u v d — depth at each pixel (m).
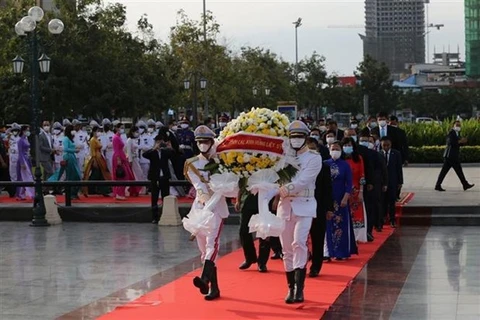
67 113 44.25
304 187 10.55
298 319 9.72
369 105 93.75
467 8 138.88
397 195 19.94
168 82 49.38
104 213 20.86
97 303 10.97
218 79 54.31
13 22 43.16
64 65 41.78
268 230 10.41
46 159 24.33
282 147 10.38
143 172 24.81
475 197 22.33
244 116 10.45
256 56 71.56
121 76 44.22
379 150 18.95
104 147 24.66
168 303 10.77
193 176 10.92
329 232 14.08
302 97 84.56
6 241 17.58
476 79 136.62
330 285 11.87
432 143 39.44
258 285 11.91
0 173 25.86
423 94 110.25
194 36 51.69
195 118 49.84
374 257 14.55
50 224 20.48
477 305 10.48
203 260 11.22
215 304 10.62
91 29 43.69
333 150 13.97
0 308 10.78
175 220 20.03
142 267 13.94
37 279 12.93
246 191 10.84
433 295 11.16
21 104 41.88
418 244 16.16
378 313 10.06
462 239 16.86
